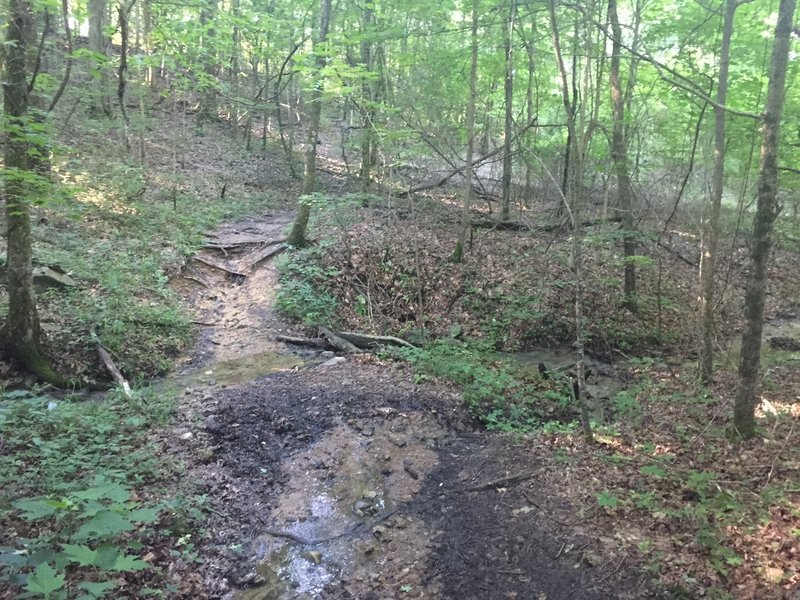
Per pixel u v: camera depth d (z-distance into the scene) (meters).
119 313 9.54
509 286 12.68
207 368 9.48
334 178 22.30
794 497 5.07
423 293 12.54
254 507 5.66
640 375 10.07
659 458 6.31
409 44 14.26
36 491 4.87
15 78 6.42
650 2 11.16
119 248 11.69
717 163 8.15
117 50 23.91
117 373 8.32
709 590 4.14
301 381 8.77
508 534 5.18
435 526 5.41
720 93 7.97
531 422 7.95
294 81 24.86
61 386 7.84
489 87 16.55
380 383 8.74
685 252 15.80
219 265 12.84
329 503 5.81
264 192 19.20
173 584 4.37
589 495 5.62
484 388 8.46
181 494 5.49
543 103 17.64
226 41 14.52
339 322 11.72
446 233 15.26
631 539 4.88
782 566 4.17
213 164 20.69
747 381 6.31
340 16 16.78
